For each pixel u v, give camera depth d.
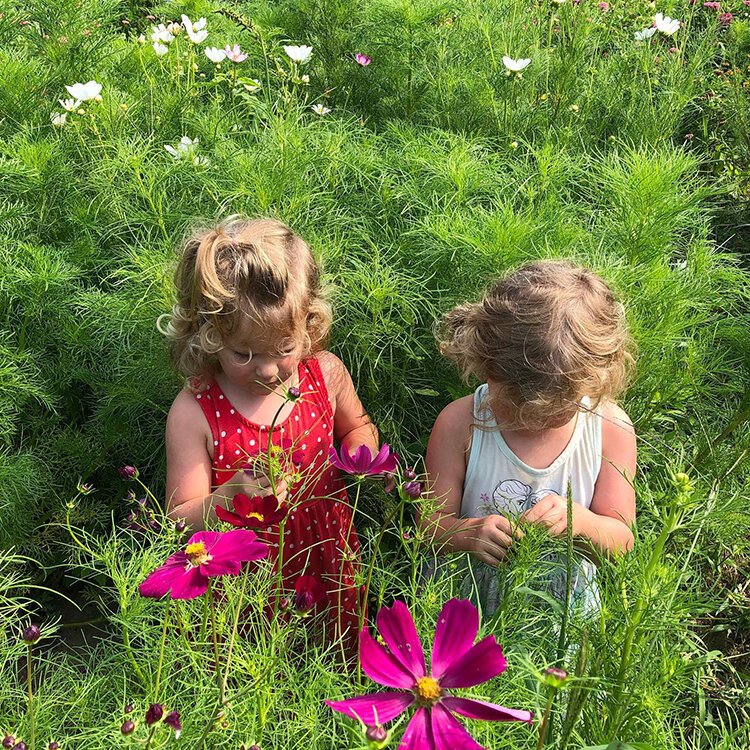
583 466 2.13
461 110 3.88
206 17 4.39
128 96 3.59
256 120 3.49
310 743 1.54
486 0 4.47
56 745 1.35
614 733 1.46
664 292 2.57
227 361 2.08
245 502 1.59
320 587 1.81
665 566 1.47
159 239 2.93
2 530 2.44
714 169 4.13
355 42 4.23
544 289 1.91
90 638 2.41
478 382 2.58
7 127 3.46
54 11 3.62
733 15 4.89
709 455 2.62
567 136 3.55
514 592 1.67
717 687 2.18
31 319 2.85
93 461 2.68
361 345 2.54
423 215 2.93
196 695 1.63
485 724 1.44
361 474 1.67
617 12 4.49
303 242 2.19
